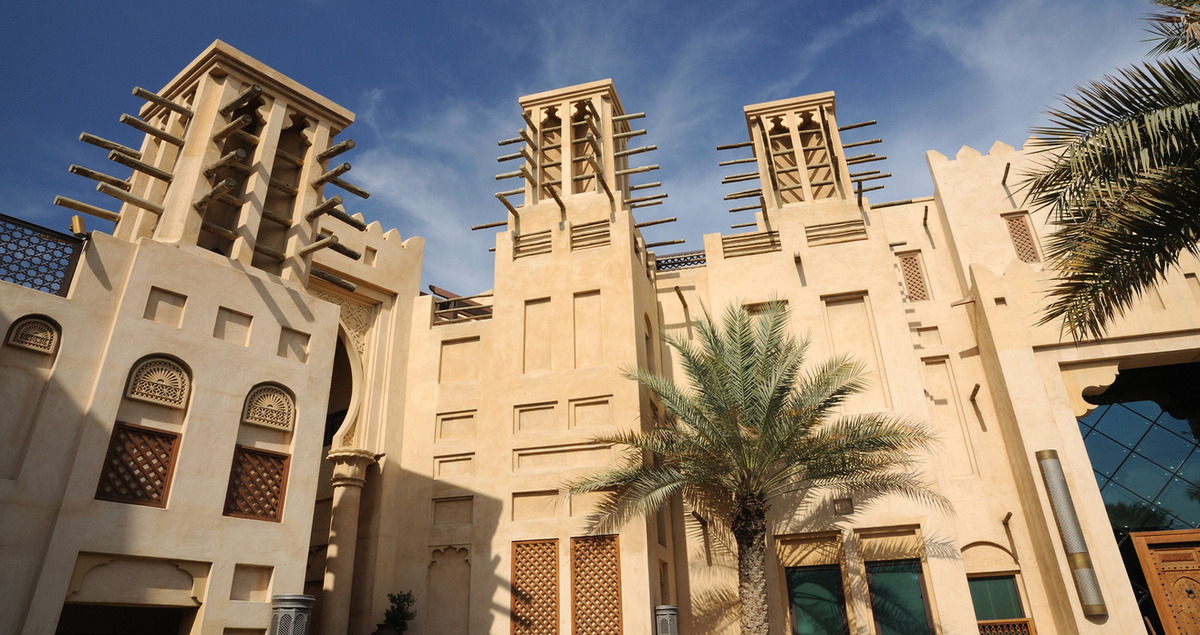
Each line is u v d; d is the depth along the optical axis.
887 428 11.52
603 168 15.59
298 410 9.45
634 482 11.64
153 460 8.14
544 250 14.73
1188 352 12.73
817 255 14.73
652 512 12.38
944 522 12.37
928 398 14.62
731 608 12.90
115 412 7.93
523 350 13.80
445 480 13.64
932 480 12.62
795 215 15.42
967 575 13.31
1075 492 12.03
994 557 13.21
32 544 7.17
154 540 7.81
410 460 14.12
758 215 15.53
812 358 13.87
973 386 14.12
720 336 12.98
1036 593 12.70
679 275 16.00
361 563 13.21
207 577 8.15
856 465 11.54
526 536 12.34
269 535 8.73
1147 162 7.05
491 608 12.14
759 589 10.79
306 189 10.58
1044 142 7.80
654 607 11.71
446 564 12.96
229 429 8.75
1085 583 11.26
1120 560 11.47
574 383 13.14
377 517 13.46
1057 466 11.98
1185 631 11.95
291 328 9.72
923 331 15.18
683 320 15.55
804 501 13.03
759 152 16.52
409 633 12.62
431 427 14.23
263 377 9.23
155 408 8.31
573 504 12.36
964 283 15.12
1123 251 7.41
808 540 12.94
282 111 10.60
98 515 7.53
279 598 8.07
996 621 12.88
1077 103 7.54
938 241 15.93
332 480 13.40
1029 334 13.14
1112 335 12.80
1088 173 7.52
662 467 11.84
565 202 15.11
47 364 7.84
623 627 11.38
